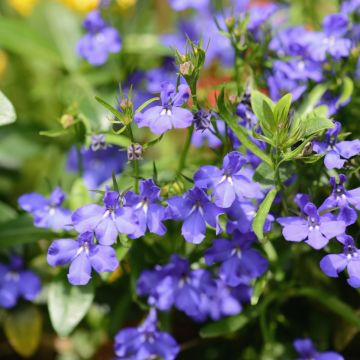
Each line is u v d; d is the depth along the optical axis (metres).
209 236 0.30
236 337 0.33
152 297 0.30
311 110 0.30
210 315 0.33
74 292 0.31
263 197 0.28
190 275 0.30
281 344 0.33
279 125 0.27
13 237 0.32
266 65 0.32
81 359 0.35
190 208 0.27
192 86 0.27
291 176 0.29
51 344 0.35
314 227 0.27
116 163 0.36
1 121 0.30
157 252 0.31
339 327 0.32
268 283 0.32
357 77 0.33
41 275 0.35
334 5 0.36
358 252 0.27
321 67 0.31
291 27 0.35
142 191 0.27
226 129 0.29
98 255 0.27
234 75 0.33
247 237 0.29
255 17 0.32
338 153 0.28
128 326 0.33
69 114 0.31
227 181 0.27
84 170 0.36
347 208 0.27
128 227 0.27
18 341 0.33
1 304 0.33
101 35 0.35
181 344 0.33
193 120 0.28
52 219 0.30
